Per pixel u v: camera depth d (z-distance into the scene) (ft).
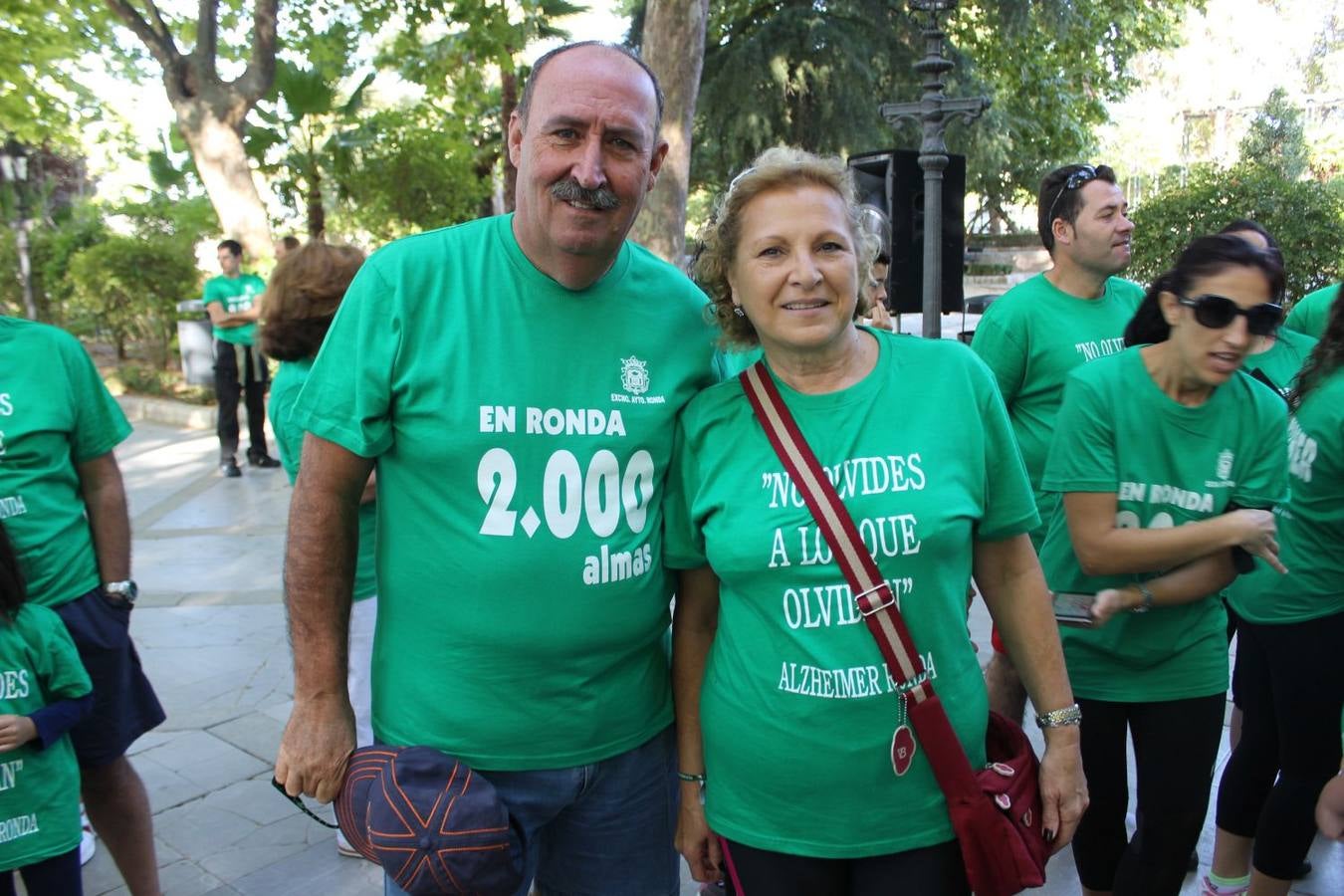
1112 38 66.64
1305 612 8.09
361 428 5.87
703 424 6.25
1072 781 6.31
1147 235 41.32
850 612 5.77
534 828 6.41
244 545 23.30
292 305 9.26
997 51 63.10
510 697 6.08
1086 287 10.36
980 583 6.61
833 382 6.07
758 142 62.28
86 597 8.59
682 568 6.58
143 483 30.42
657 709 6.81
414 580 6.09
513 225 6.22
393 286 5.93
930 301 22.21
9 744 7.36
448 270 6.06
